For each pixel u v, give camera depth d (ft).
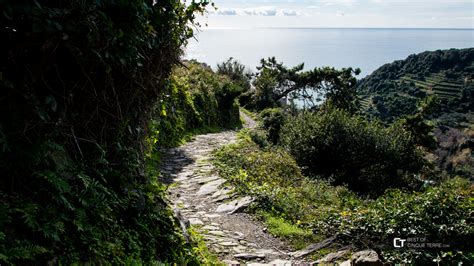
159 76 15.81
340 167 54.70
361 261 17.78
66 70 10.75
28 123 9.30
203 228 23.00
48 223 8.59
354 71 167.22
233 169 37.52
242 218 25.88
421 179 56.44
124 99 13.70
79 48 9.98
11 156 8.88
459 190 25.31
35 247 7.80
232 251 20.18
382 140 58.13
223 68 169.37
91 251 9.66
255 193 29.94
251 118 122.52
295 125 60.44
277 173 40.06
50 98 9.78
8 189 8.87
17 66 9.17
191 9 16.34
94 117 12.39
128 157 14.53
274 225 24.97
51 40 9.00
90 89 11.83
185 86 65.05
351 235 22.76
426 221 21.34
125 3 11.09
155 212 15.23
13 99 9.20
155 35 14.01
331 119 56.49
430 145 87.40
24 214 8.09
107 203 11.57
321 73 166.09
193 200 28.60
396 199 25.93
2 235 7.06
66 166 10.66
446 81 271.49
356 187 51.62
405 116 88.89
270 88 158.81
